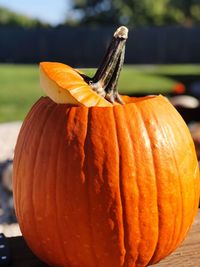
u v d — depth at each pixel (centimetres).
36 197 46
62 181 45
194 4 1252
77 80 48
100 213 44
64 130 45
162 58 858
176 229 48
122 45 48
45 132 46
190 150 49
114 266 46
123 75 616
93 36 852
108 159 44
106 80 48
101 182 44
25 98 400
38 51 861
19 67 752
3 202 142
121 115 46
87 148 44
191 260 52
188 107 185
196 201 50
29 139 48
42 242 47
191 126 164
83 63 858
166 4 1259
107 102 48
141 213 45
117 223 44
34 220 47
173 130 48
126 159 44
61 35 856
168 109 49
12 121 291
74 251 46
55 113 46
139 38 853
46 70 47
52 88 47
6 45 860
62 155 45
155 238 46
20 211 48
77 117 45
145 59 859
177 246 50
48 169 45
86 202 44
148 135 46
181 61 861
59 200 45
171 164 46
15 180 49
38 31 856
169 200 46
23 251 53
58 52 859
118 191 44
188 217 49
